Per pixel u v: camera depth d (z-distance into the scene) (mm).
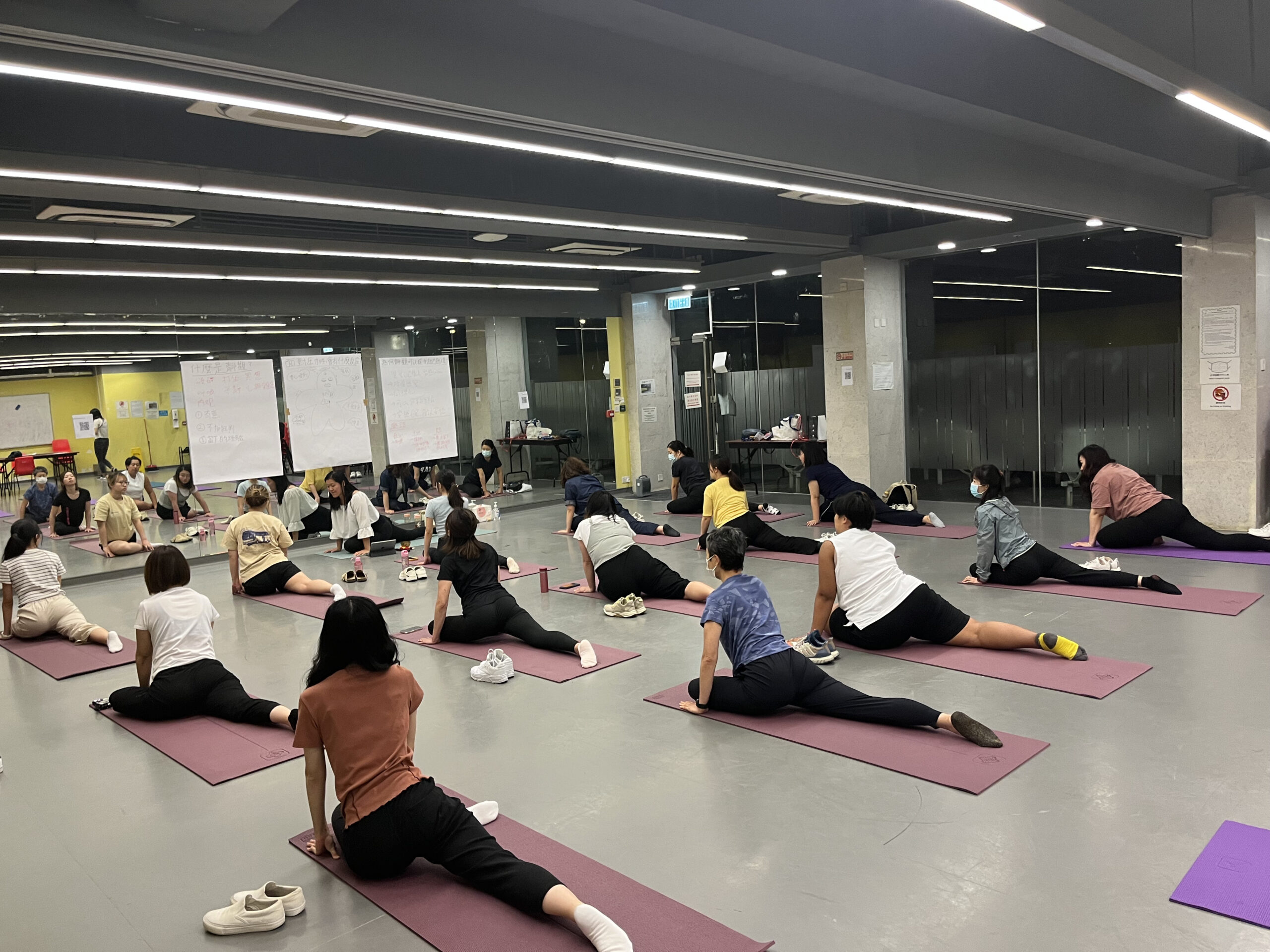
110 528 9305
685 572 7754
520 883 2670
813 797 3414
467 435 12422
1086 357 9695
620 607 6328
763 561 7980
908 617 5016
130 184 5410
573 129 3988
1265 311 8250
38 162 4980
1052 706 4188
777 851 3035
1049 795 3309
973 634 5078
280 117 4570
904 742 3852
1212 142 7316
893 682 4625
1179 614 5551
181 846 3326
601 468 14102
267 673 5477
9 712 4941
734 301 13008
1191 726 3865
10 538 6398
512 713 4516
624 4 3480
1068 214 6598
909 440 11492
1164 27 4121
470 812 2955
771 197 9242
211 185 5621
